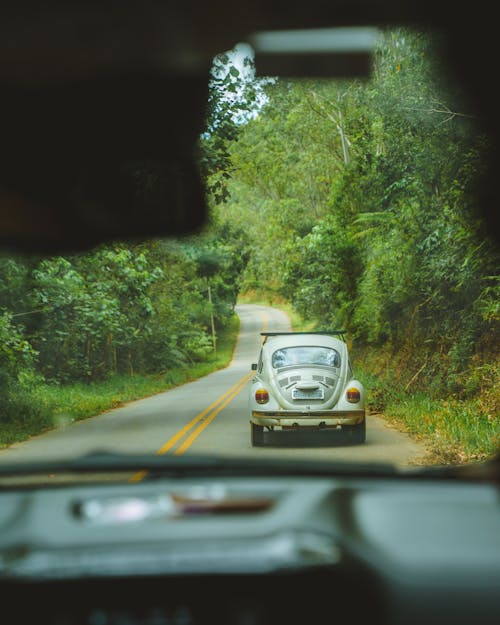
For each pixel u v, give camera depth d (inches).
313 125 1728.6
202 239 892.6
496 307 585.3
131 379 1583.4
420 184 734.5
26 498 100.6
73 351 1291.8
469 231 575.8
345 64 146.6
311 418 498.9
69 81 159.9
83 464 112.8
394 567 82.0
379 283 1004.6
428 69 495.5
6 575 75.9
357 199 1245.7
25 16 146.4
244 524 87.0
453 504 94.5
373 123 1173.7
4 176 156.3
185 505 94.7
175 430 622.5
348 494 97.6
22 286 779.4
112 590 77.3
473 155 542.3
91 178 170.4
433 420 561.6
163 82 168.7
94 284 932.0
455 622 82.0
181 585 77.3
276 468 111.1
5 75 156.9
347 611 80.4
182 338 2311.8
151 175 182.9
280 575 76.4
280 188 2133.4
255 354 2844.5
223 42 158.6
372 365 1179.3
